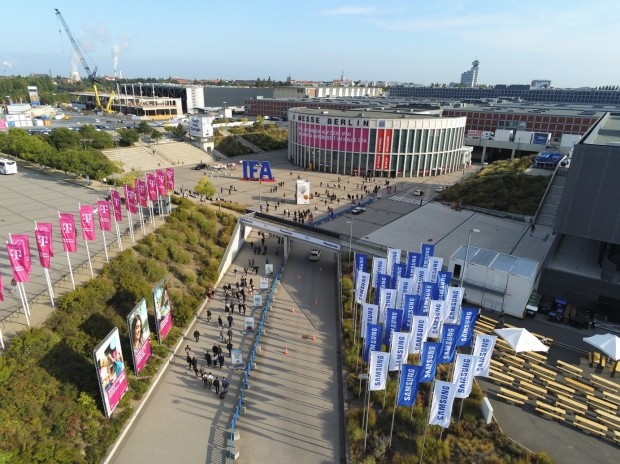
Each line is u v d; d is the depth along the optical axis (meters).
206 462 27.47
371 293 49.31
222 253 55.75
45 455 25.52
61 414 28.31
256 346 39.09
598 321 45.28
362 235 64.38
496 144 130.50
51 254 34.53
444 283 41.78
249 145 137.00
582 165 44.34
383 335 35.56
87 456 26.66
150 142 119.00
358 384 34.47
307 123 111.62
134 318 32.56
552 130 137.25
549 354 39.38
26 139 89.06
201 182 75.25
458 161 117.50
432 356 27.19
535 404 33.09
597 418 31.34
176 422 30.61
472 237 64.12
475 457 28.14
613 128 60.22
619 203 43.59
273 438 29.69
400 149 105.12
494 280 46.53
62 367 31.08
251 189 90.19
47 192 70.81
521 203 75.62
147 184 54.97
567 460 28.02
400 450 28.78
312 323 44.66
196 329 42.19
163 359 36.78
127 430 29.69
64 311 35.28
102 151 103.81
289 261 60.34
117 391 30.39
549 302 47.62
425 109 153.00
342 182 100.56
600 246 53.62
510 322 44.88
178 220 58.59
